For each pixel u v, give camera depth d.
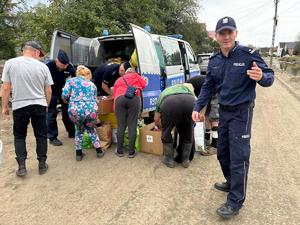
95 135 5.10
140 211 3.48
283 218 3.32
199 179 4.29
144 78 5.32
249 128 3.20
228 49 3.12
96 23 11.23
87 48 7.13
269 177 4.36
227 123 3.29
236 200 3.28
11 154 5.36
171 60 7.41
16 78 4.20
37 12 11.41
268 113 8.80
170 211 3.48
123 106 4.98
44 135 4.54
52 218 3.37
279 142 5.97
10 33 11.36
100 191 3.96
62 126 7.30
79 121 4.84
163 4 21.14
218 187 3.97
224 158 3.59
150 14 15.02
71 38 6.52
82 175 4.45
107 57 7.35
